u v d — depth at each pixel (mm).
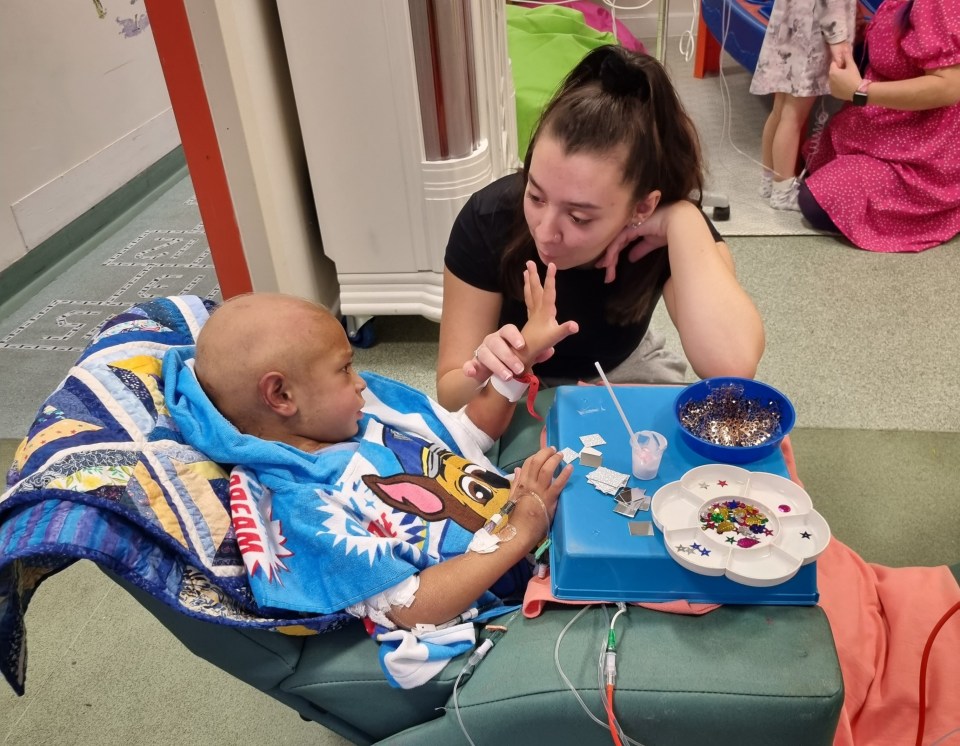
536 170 984
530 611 867
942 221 2623
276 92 1860
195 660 1419
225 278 1921
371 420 1087
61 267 2836
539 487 918
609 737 792
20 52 2635
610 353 1354
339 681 873
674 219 1131
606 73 979
